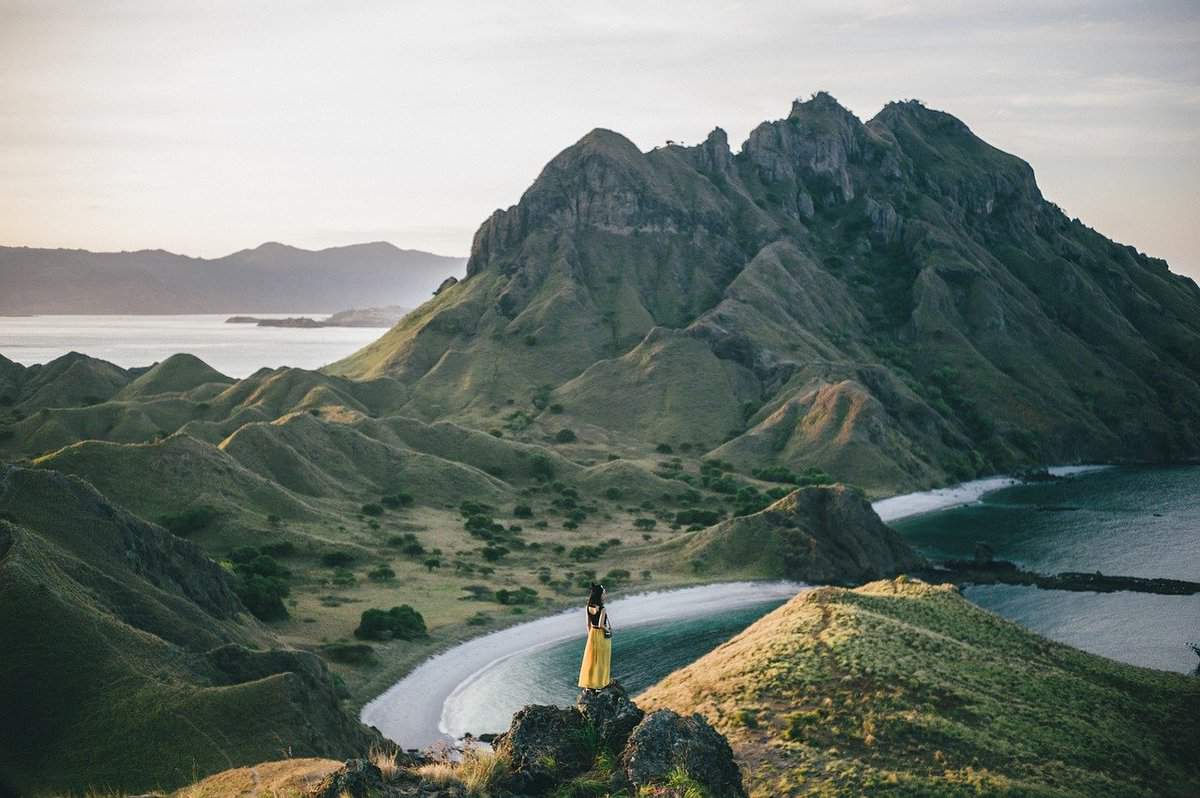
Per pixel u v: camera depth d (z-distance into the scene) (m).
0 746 61.00
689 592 135.50
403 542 146.88
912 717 50.03
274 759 59.66
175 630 80.12
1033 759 47.50
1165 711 61.25
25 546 78.94
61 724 62.44
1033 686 60.06
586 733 24.44
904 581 90.00
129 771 58.03
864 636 63.72
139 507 138.38
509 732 24.70
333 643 102.44
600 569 145.50
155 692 64.56
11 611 70.06
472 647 108.69
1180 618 120.25
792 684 55.41
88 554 88.44
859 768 44.06
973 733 49.06
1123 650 107.06
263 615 106.06
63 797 53.94
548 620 119.94
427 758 24.38
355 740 69.50
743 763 45.66
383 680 96.62
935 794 41.56
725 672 60.09
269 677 66.62
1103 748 51.75
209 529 135.50
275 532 137.50
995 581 141.38
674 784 21.81
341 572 128.75
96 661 67.62
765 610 127.31
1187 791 48.69
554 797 22.08
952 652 64.19
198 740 60.41
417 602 121.31
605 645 26.42
